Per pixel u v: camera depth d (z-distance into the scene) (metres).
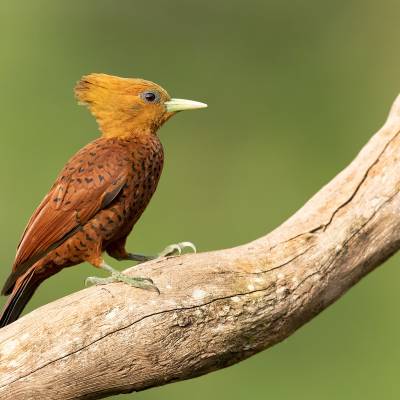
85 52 19.69
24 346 8.14
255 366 14.97
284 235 8.84
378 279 15.69
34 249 9.09
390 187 8.90
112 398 14.64
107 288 8.41
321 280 8.71
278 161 18.62
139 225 17.36
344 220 8.86
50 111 18.62
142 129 9.62
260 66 19.81
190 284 8.43
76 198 9.06
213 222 17.72
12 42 19.48
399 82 19.52
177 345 8.26
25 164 17.38
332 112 19.30
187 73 19.59
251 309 8.45
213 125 18.95
